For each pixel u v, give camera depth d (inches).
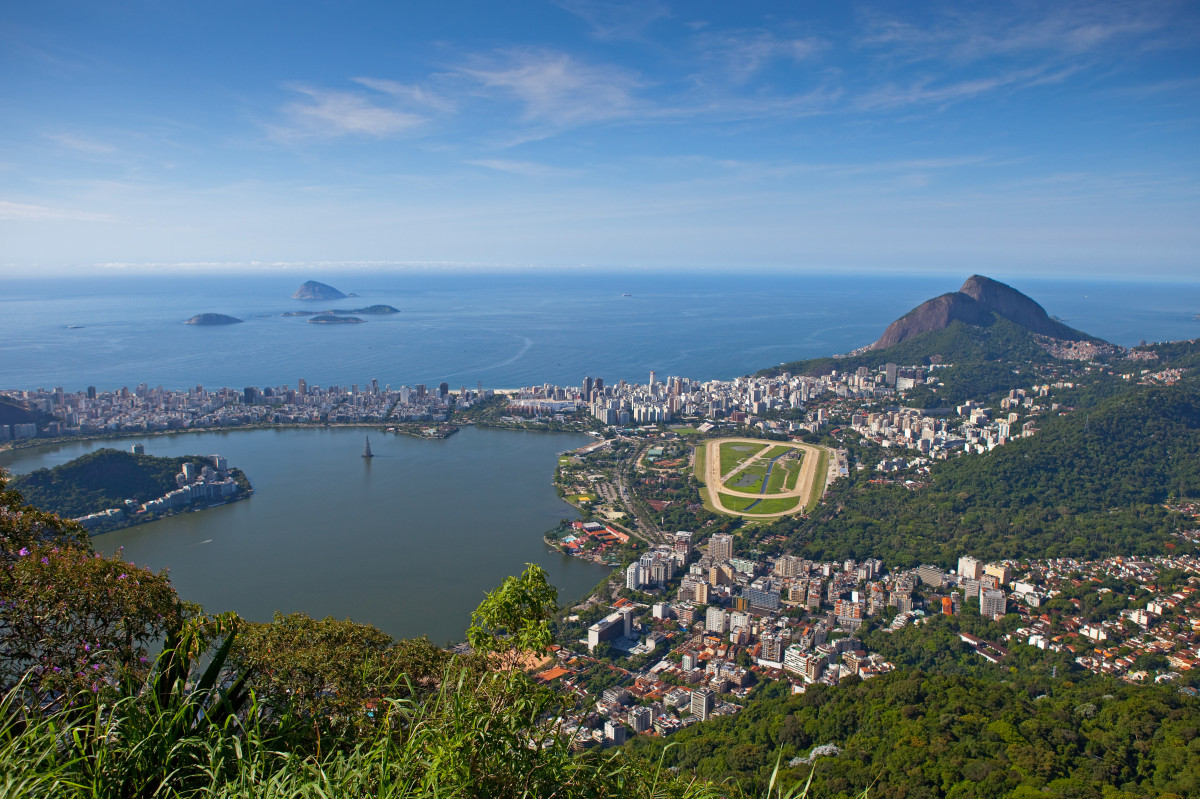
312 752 265.1
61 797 210.1
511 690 267.0
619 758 268.5
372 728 282.4
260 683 347.6
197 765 222.7
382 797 208.7
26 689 283.7
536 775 239.9
